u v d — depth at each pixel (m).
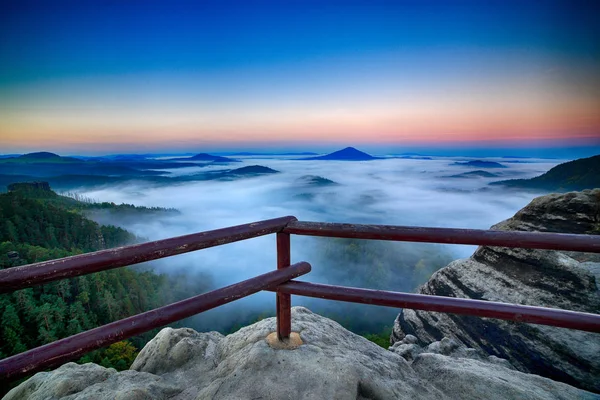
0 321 54.22
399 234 2.36
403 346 5.07
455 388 3.15
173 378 3.20
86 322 62.22
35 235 102.88
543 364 6.31
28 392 3.07
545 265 7.89
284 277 2.69
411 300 2.47
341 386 2.50
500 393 3.02
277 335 3.01
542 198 9.56
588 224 8.37
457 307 2.38
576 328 2.18
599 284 6.83
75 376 3.01
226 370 2.95
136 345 61.03
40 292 65.44
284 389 2.47
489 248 9.69
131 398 2.54
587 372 5.66
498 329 7.68
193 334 3.87
